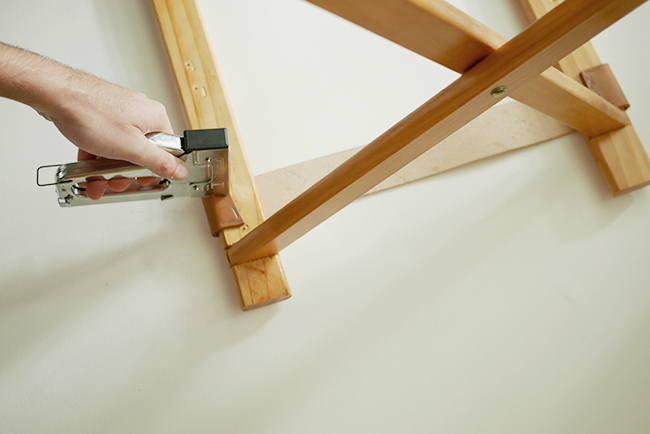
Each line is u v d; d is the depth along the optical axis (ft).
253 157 4.23
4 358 3.42
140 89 4.24
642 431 3.90
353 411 3.67
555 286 4.21
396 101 4.61
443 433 3.71
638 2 2.17
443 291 4.07
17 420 3.31
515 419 3.83
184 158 2.89
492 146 4.46
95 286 3.68
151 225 3.91
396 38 2.33
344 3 2.02
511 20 5.07
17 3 4.33
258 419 3.57
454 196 4.36
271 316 3.83
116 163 2.65
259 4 4.79
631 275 4.30
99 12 4.44
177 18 4.25
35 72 2.22
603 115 4.09
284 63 4.59
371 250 4.10
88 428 3.37
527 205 4.41
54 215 3.81
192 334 3.69
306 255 4.02
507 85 2.55
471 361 3.92
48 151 3.97
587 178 4.55
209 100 4.05
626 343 4.12
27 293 3.58
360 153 2.79
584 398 3.95
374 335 3.88
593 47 4.85
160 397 3.51
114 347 3.57
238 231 3.80
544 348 4.04
